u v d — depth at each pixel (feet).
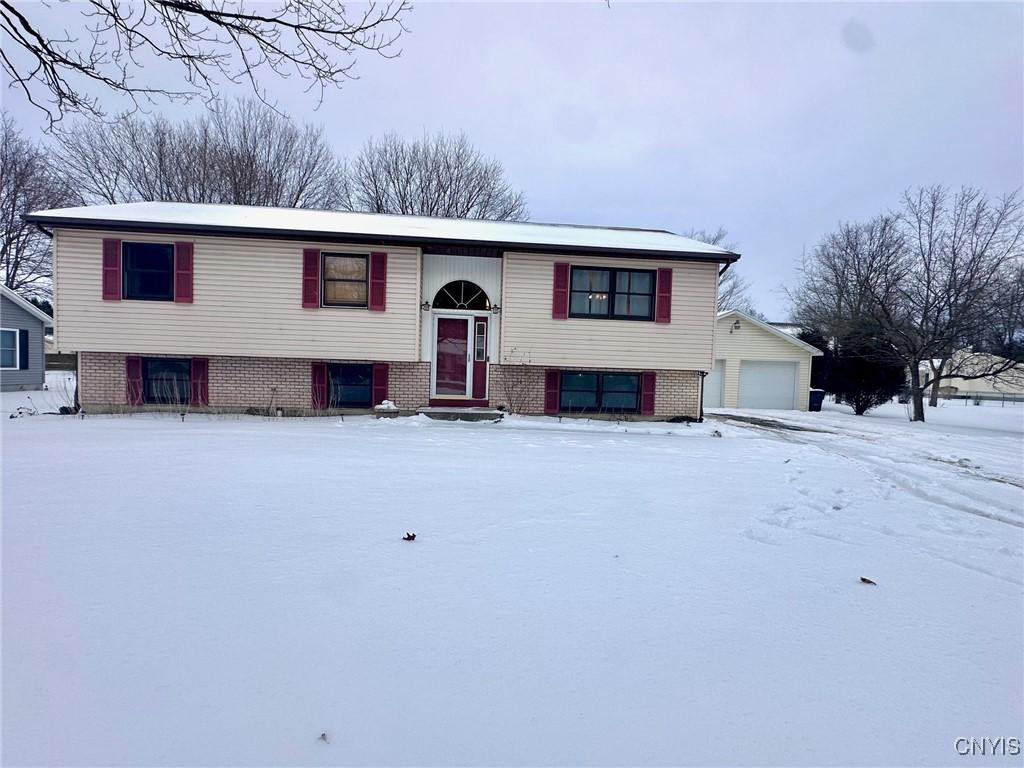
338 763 6.04
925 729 7.00
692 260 43.83
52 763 5.94
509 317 43.27
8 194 81.10
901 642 9.21
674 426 42.86
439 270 43.96
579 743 6.50
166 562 11.48
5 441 26.96
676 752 6.41
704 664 8.31
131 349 40.16
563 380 45.65
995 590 11.55
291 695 7.20
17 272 90.33
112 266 39.63
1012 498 21.50
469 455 26.08
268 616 9.29
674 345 44.45
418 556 12.26
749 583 11.46
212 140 81.15
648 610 10.03
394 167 86.84
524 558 12.38
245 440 28.63
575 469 23.35
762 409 73.26
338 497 16.99
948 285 59.16
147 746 6.23
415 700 7.18
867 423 56.29
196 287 40.45
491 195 90.07
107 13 19.81
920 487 23.39
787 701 7.47
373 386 43.55
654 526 15.20
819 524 16.29
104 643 8.31
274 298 41.16
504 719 6.88
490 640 8.76
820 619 9.95
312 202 88.07
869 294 66.08
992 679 8.20
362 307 42.06
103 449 24.75
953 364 67.77
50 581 10.42
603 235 48.21
